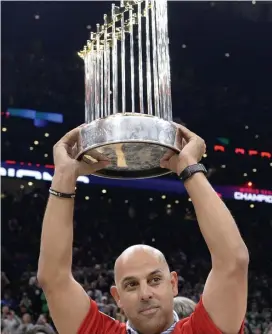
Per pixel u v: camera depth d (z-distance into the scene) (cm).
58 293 187
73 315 189
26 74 1891
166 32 186
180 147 181
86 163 187
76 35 1872
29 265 1708
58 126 1930
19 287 1545
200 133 1978
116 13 184
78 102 1925
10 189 1888
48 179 1911
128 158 183
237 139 1988
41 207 1877
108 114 186
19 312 1391
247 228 1948
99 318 193
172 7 1822
